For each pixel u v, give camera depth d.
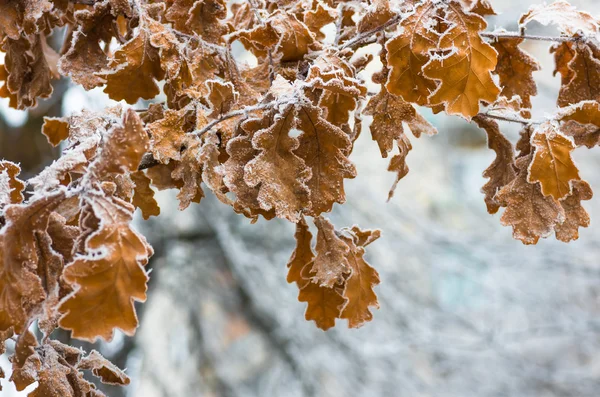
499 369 4.31
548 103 4.34
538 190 1.18
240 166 1.13
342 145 1.13
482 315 4.85
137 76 1.19
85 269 1.03
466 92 1.13
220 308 4.42
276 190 1.11
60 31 1.83
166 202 3.67
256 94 1.20
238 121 1.15
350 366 4.02
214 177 1.13
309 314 1.27
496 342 3.84
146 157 1.22
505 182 1.22
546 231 1.17
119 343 3.11
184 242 3.71
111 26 1.23
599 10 3.78
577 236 1.18
